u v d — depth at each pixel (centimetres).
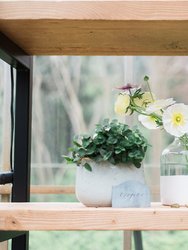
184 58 349
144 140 93
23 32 98
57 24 90
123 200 87
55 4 86
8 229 78
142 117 100
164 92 347
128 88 102
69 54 120
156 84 345
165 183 98
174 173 98
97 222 77
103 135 90
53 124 272
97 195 89
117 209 77
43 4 86
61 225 77
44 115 278
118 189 88
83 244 303
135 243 170
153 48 113
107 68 349
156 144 294
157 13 85
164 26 91
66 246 302
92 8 85
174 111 92
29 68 118
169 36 101
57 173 277
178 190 96
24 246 112
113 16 85
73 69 336
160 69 347
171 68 348
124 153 90
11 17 86
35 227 78
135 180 90
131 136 90
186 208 80
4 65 142
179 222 76
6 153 134
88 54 120
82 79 342
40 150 268
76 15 85
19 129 116
